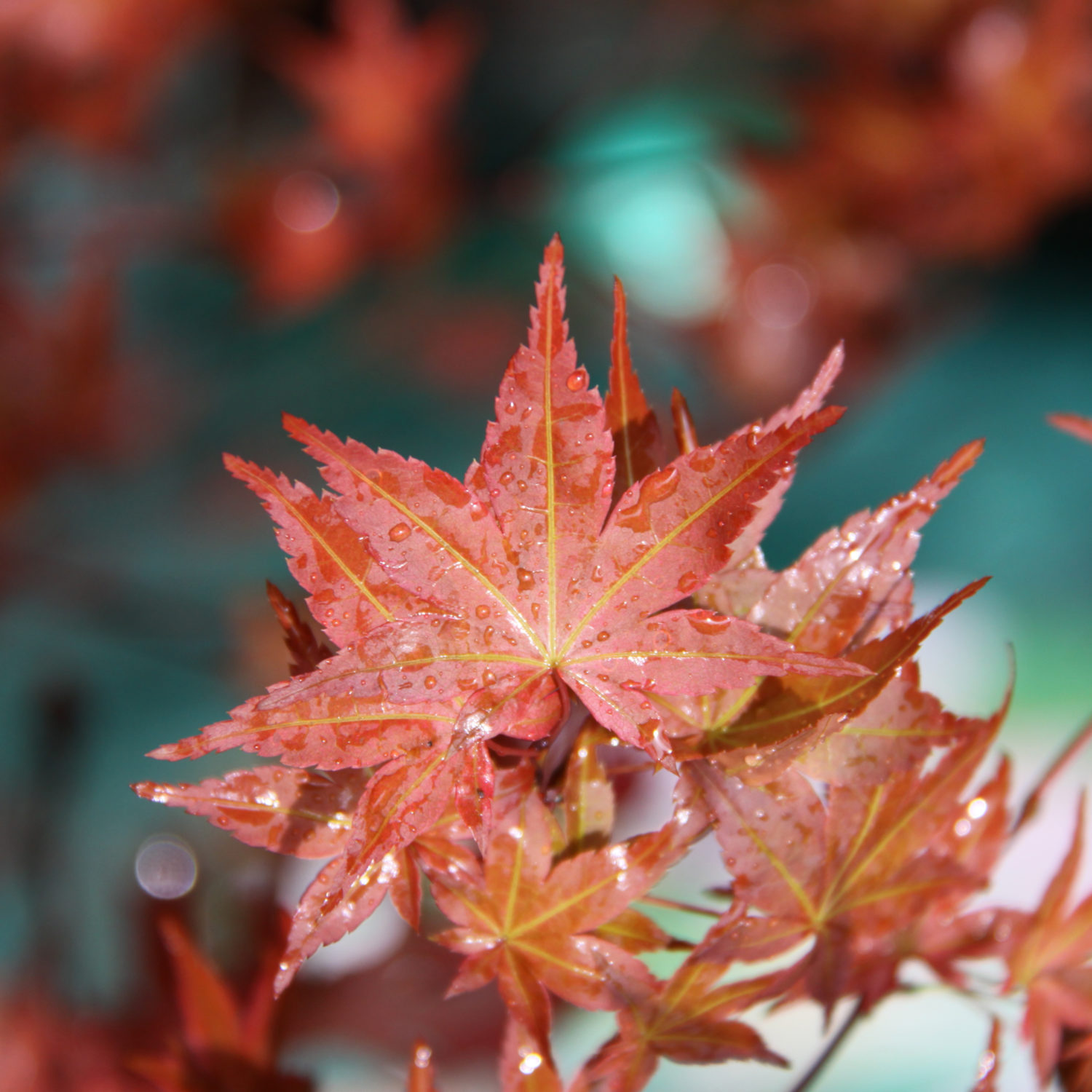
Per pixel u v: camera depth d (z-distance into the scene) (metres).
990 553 1.15
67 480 1.20
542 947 0.44
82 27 1.12
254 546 1.21
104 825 0.90
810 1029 0.73
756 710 0.43
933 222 1.18
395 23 1.23
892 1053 0.70
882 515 0.44
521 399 0.43
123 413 1.21
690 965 0.44
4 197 1.20
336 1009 0.60
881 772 0.43
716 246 1.25
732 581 0.44
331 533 0.43
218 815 0.43
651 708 0.43
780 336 1.22
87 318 1.15
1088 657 1.00
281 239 1.28
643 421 0.44
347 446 0.42
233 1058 0.48
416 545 0.43
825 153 1.18
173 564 1.18
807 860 0.44
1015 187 1.14
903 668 0.43
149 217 1.25
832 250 1.20
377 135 1.25
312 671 0.42
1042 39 1.08
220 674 1.08
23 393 1.12
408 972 0.61
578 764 0.44
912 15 1.11
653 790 0.75
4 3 1.09
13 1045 0.63
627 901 0.44
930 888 0.45
